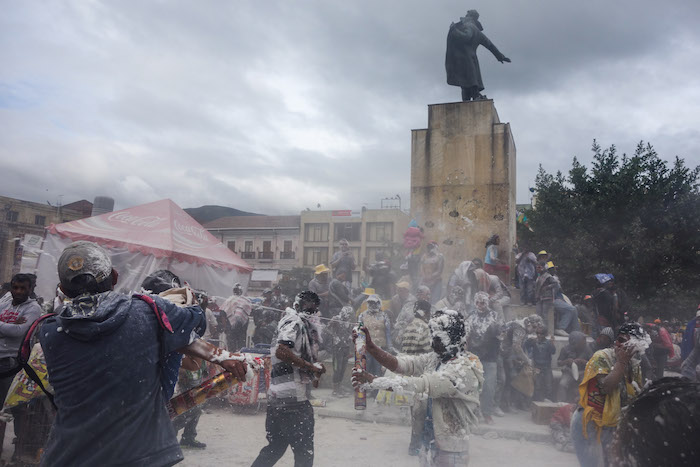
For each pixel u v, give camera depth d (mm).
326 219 47562
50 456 1769
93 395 1748
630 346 3291
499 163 11211
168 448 1878
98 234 7961
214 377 2064
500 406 7305
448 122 11625
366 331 3271
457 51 11930
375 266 10531
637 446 843
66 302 1900
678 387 850
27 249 7590
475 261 9469
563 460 5242
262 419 6715
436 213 11391
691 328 7480
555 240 21219
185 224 9633
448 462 3000
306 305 4125
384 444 5617
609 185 21203
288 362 3781
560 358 7645
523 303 10031
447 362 3121
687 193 20359
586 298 11945
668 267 20172
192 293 2244
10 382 4465
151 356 1853
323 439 5844
